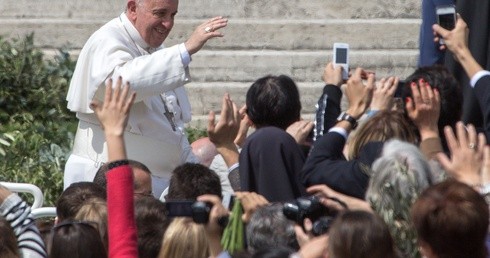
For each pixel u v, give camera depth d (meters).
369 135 20.94
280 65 40.50
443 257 15.88
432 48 27.75
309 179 20.81
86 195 21.33
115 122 18.44
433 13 27.77
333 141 21.09
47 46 41.47
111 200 17.94
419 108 19.95
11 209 19.17
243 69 40.47
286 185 22.42
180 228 18.58
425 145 19.84
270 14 42.31
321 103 23.47
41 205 25.78
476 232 15.76
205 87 39.69
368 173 20.09
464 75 27.05
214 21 27.59
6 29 41.59
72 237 18.42
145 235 19.47
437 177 19.30
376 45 41.28
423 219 15.93
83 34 41.56
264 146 22.58
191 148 29.94
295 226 18.45
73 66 38.53
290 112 23.64
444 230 15.77
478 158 17.30
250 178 22.62
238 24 41.38
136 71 27.31
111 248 17.81
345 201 18.83
